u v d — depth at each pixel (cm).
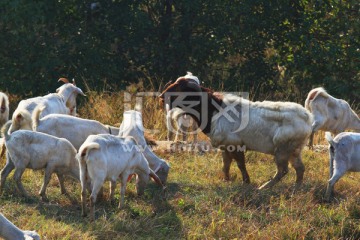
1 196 1208
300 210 1261
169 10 2255
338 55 2219
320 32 2291
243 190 1326
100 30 2208
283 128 1332
